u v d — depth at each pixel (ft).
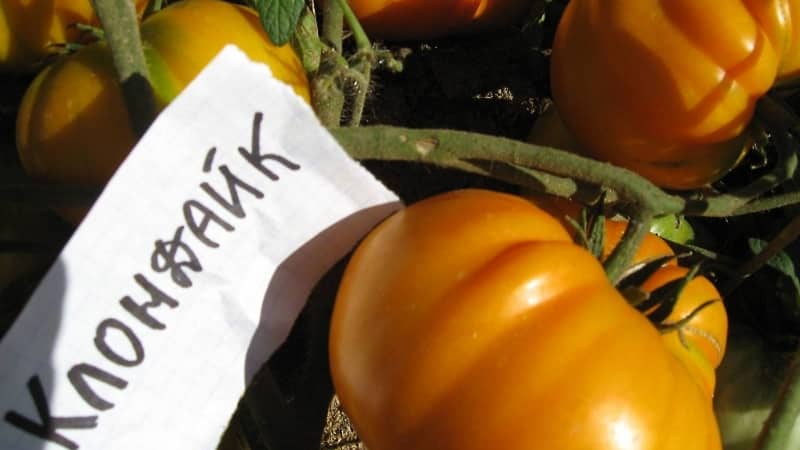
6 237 1.36
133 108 1.22
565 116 1.49
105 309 1.17
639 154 1.44
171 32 1.34
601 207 1.31
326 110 1.36
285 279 1.26
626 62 1.37
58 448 1.16
